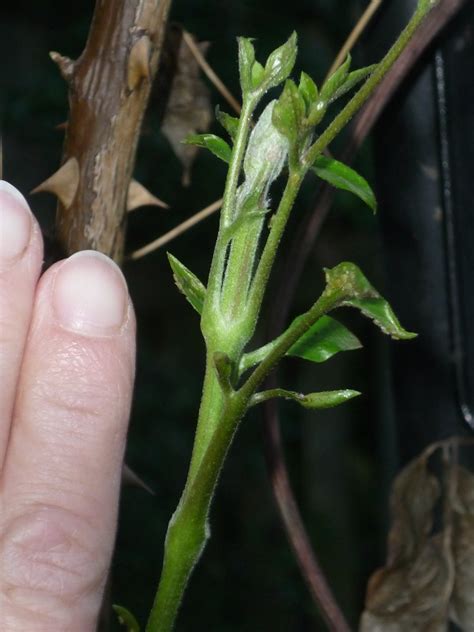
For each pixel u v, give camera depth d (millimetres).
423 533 279
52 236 244
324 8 844
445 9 271
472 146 283
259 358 202
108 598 249
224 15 793
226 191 202
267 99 486
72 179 240
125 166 242
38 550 216
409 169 289
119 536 960
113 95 239
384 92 273
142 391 1132
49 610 217
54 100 877
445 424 291
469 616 274
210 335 201
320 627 1022
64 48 924
